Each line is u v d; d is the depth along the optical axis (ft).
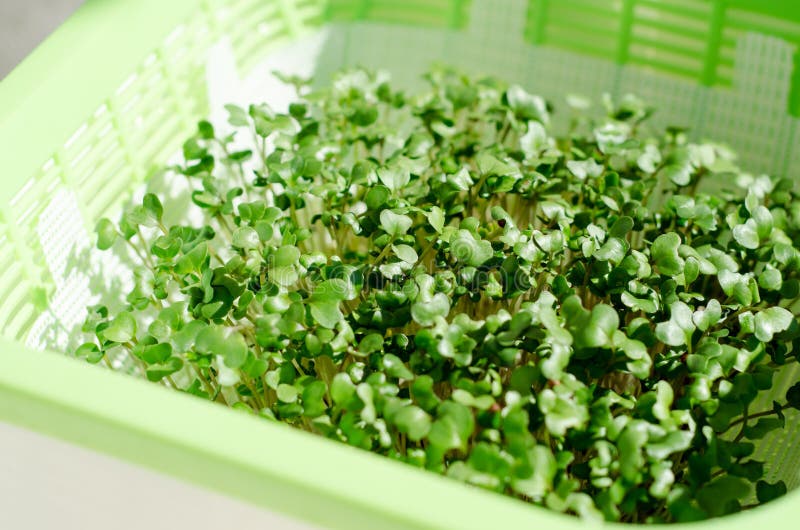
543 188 1.29
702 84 1.52
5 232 1.15
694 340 1.15
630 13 1.53
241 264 1.18
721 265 1.17
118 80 1.26
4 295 1.16
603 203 1.27
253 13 1.50
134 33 1.28
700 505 1.02
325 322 1.10
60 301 1.25
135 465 0.96
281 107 1.59
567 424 1.02
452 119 1.42
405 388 1.15
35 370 0.96
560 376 1.06
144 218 1.24
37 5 2.30
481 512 0.89
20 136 1.16
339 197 1.27
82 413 0.94
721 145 1.38
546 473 0.99
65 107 1.20
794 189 1.47
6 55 2.17
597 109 1.60
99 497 1.03
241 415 0.94
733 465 1.07
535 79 1.62
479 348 1.11
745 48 1.48
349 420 1.06
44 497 1.06
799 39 1.43
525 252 1.16
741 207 1.25
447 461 1.16
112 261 1.32
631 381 1.27
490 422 1.05
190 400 0.95
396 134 1.35
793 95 1.45
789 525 0.88
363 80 1.41
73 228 1.25
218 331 1.09
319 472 0.91
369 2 1.64
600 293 1.17
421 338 1.09
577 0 1.55
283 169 1.25
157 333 1.15
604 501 1.02
